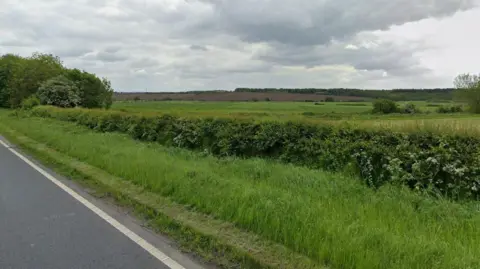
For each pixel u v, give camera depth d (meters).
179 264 4.04
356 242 4.06
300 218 4.77
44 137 15.18
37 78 51.56
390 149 7.56
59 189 7.34
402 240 4.21
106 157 9.88
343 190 6.79
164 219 5.28
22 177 8.45
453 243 4.32
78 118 22.78
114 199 6.55
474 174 6.45
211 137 12.34
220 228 4.86
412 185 7.00
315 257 3.96
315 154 9.14
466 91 55.41
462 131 6.94
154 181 7.05
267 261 3.92
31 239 4.77
